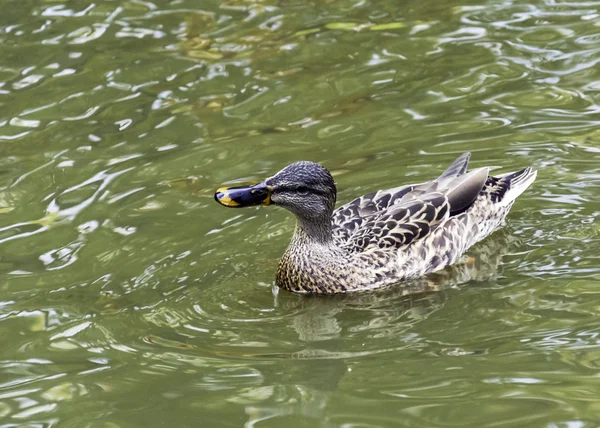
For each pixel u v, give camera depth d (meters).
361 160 15.36
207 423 9.68
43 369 10.81
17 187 15.03
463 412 9.62
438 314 11.88
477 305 11.97
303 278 12.72
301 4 20.84
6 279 12.75
